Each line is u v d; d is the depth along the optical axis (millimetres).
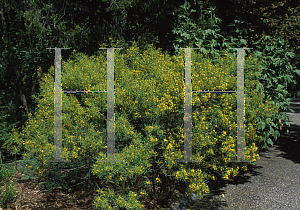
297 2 8617
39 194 4012
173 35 6852
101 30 6480
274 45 6668
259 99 4910
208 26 6230
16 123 5430
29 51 6375
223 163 4188
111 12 6605
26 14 5762
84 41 6359
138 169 3143
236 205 4043
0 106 5824
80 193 4109
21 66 6453
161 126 3734
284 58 6566
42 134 3566
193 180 3574
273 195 4371
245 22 7980
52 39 6039
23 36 6555
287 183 4906
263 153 7242
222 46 6055
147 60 4477
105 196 3174
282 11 8844
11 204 3674
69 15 6438
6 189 3785
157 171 3859
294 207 3906
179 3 7133
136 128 3857
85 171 3861
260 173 5551
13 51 6477
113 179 3492
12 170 4520
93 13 6727
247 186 4832
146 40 6492
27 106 6211
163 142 3588
